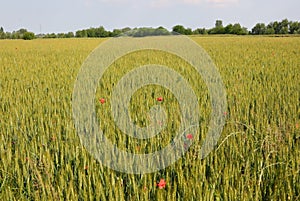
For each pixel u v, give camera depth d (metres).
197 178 3.13
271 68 10.99
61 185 3.10
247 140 4.15
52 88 7.98
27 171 3.40
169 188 2.90
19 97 6.85
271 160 3.60
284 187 3.07
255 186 3.05
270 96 6.57
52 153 3.97
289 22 76.06
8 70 11.84
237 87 7.47
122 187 3.08
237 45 25.33
